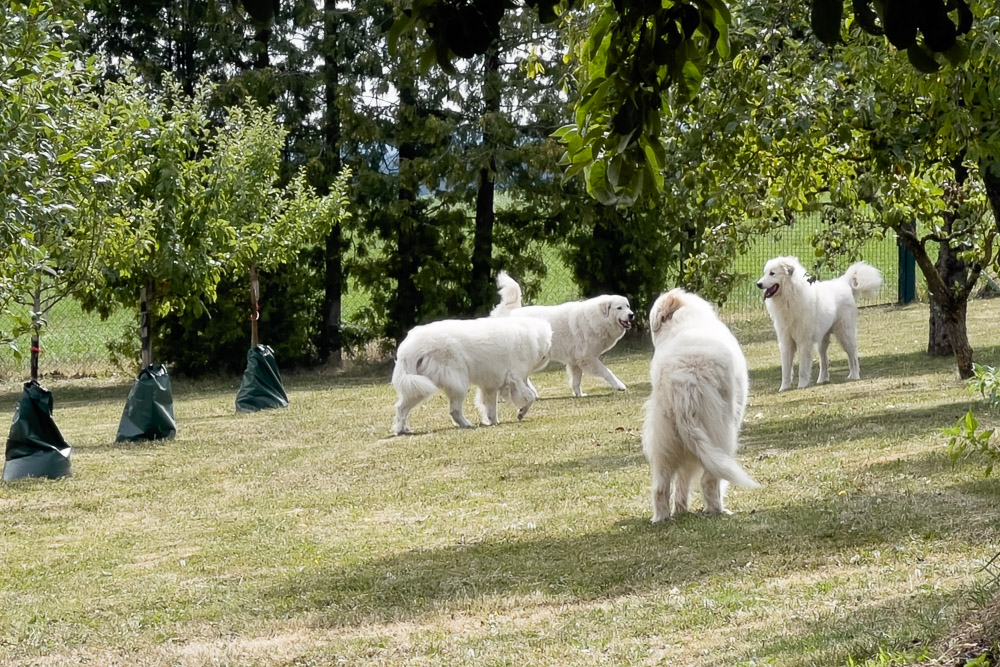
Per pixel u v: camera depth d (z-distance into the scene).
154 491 11.59
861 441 10.86
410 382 14.52
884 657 4.59
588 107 3.08
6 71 8.59
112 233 14.64
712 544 7.50
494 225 27.11
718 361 7.79
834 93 8.85
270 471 12.41
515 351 15.26
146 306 18.59
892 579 6.22
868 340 21.72
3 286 9.62
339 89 25.16
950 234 13.78
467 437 13.80
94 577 8.24
